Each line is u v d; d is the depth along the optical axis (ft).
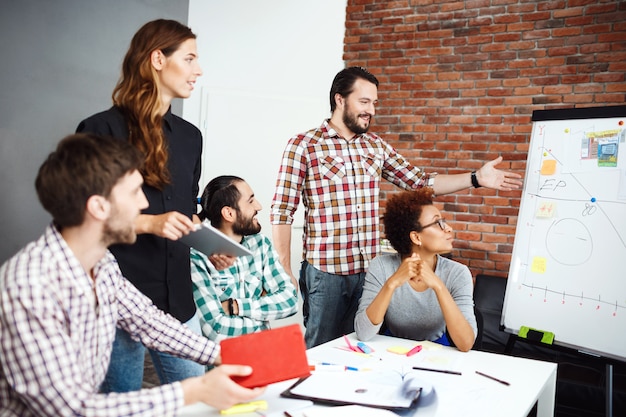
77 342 3.87
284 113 15.61
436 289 6.74
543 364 6.25
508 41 14.07
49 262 3.70
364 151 9.50
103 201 3.78
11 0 11.39
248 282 7.53
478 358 6.38
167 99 5.95
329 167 9.25
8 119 11.48
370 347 6.64
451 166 14.73
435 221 7.32
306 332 9.50
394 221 7.50
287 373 4.25
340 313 9.37
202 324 6.86
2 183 11.46
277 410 4.54
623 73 12.91
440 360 6.19
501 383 5.54
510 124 14.06
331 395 4.81
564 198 8.49
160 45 5.65
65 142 3.80
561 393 10.18
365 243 9.43
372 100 9.19
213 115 15.46
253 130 15.56
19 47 11.59
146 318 4.64
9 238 11.66
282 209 9.41
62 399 3.50
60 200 3.71
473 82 14.44
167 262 5.87
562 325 8.09
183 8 15.31
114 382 5.36
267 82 15.74
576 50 13.37
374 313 6.82
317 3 15.75
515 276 8.77
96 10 13.07
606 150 8.21
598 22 13.15
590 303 7.89
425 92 14.98
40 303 3.51
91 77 13.08
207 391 3.90
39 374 3.47
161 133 5.71
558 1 13.52
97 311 4.17
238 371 4.11
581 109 8.57
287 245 9.50
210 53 15.66
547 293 8.34
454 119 14.67
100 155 3.75
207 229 4.99
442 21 14.76
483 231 14.28
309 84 15.74
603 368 10.48
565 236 8.35
